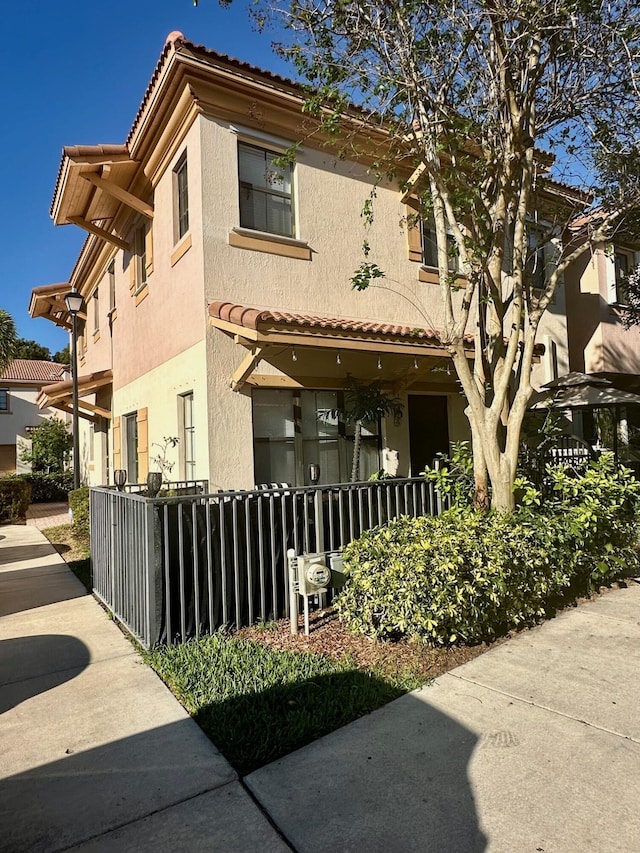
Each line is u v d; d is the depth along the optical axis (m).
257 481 7.85
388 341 7.50
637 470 10.62
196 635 4.57
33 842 2.31
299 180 8.44
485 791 2.56
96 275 15.16
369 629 4.49
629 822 2.33
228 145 7.74
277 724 3.17
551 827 2.31
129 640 4.79
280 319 6.60
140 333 10.62
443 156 6.89
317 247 8.54
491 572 4.30
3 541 10.66
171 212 8.62
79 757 2.95
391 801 2.51
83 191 10.25
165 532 4.49
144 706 3.52
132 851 2.25
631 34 5.08
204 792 2.62
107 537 5.80
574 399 8.80
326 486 5.57
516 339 5.72
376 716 3.29
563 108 5.84
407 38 5.32
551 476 6.43
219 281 7.53
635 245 12.55
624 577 6.30
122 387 12.27
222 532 4.81
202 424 7.44
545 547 4.93
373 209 9.23
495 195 6.20
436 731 3.10
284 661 4.05
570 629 4.70
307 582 4.70
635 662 3.98
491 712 3.30
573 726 3.12
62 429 23.16
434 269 10.02
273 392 8.09
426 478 6.48
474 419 5.74
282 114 8.15
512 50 5.22
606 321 12.95
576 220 8.12
